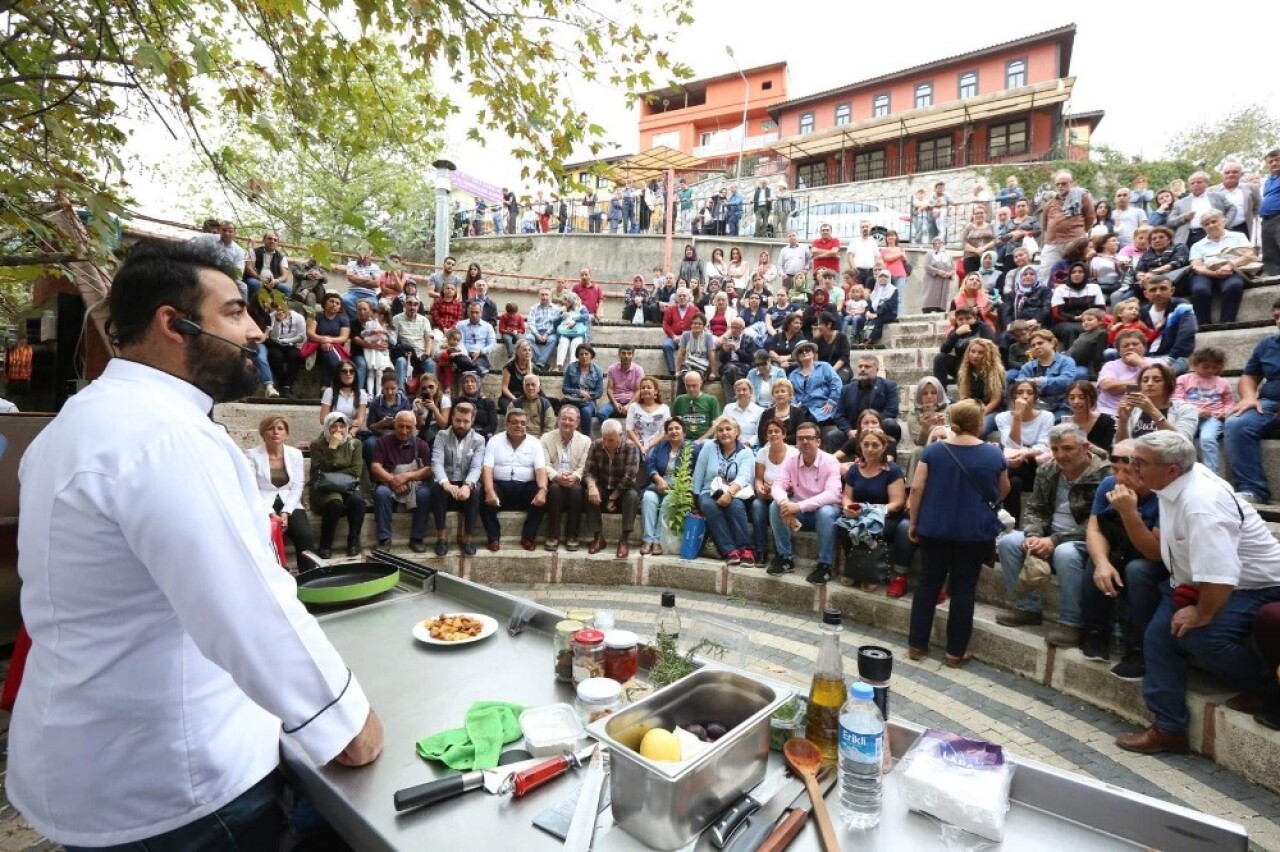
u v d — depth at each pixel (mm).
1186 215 6922
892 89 26703
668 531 5539
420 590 2477
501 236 17141
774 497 4996
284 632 1074
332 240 2678
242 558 1047
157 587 1079
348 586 2289
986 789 1190
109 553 1033
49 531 1034
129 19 2984
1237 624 2645
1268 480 4180
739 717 1384
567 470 5742
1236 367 5234
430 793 1185
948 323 7785
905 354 7680
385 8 2635
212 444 1103
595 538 5648
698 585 5254
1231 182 6785
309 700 1107
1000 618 3887
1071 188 7098
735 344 8039
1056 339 5531
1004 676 3652
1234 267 5699
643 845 1108
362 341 6816
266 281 2934
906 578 4461
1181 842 1112
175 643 1110
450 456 5586
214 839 1170
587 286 11273
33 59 2812
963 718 3174
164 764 1106
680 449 5914
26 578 1076
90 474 1015
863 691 1276
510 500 5750
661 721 1307
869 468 4777
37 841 2082
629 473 5594
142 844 1114
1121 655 3445
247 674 1050
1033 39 23734
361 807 1195
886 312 8680
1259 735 2592
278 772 1379
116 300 1169
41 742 1071
